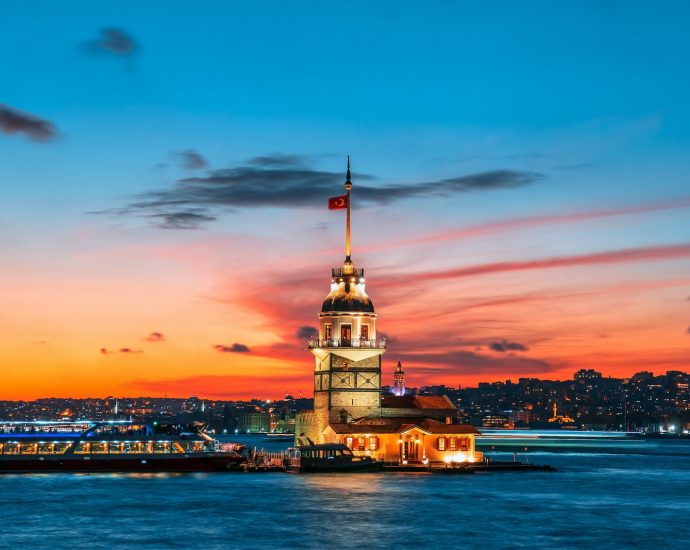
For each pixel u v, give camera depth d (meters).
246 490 152.00
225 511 127.50
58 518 121.62
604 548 103.94
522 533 112.38
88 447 183.00
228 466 186.38
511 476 188.75
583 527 117.12
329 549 102.12
